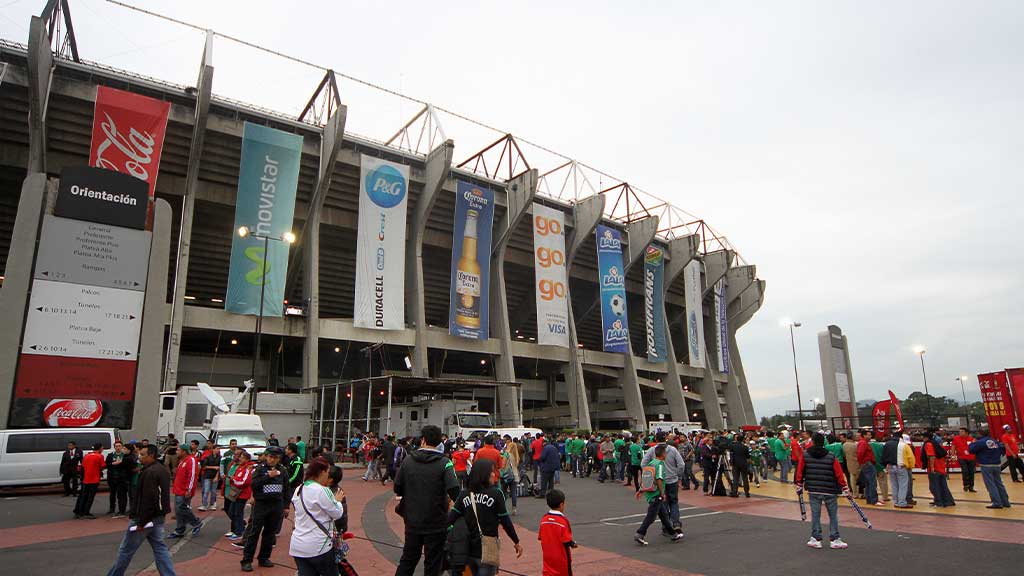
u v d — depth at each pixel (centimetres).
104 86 3478
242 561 916
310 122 4497
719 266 7194
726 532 1209
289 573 902
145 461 869
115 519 1473
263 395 3145
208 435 2614
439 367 5497
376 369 5172
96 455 1529
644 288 6219
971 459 1812
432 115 4878
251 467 1158
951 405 11781
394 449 2306
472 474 636
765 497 1828
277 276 3881
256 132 3850
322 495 595
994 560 905
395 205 4394
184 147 3844
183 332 4116
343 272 4888
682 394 6406
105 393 2414
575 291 6425
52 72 3353
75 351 2395
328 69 4378
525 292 6062
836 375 4938
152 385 2502
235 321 3875
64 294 2419
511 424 4891
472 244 4775
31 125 3266
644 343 7381
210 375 4634
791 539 1120
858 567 880
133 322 2517
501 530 1266
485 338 4709
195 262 4350
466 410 3450
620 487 2256
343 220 4553
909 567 873
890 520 1324
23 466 1991
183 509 1191
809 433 2373
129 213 2589
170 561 780
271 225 3888
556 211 5362
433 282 5459
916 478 2317
